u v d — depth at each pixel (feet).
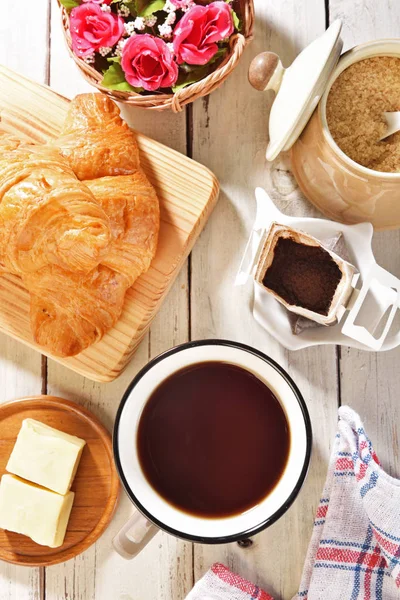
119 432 1.64
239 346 1.63
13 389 1.82
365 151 1.61
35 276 1.61
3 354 1.83
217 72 1.63
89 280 1.64
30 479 1.75
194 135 1.81
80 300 1.63
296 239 1.63
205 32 1.66
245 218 1.80
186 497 1.70
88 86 1.83
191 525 1.68
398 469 1.78
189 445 1.71
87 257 1.55
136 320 1.73
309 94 1.52
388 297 1.65
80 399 1.81
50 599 1.82
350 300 1.65
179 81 1.71
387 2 1.78
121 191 1.63
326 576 1.73
